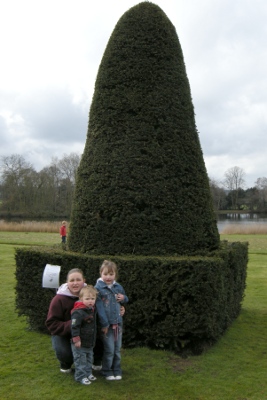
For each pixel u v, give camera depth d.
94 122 5.20
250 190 75.31
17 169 45.72
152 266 4.38
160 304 4.36
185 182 4.94
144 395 3.47
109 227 4.82
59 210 46.91
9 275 9.59
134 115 4.99
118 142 4.95
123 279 4.44
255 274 10.41
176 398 3.44
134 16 5.30
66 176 48.03
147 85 5.04
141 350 4.43
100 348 3.93
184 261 4.30
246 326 5.59
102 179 4.93
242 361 4.28
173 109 5.06
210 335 4.41
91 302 3.54
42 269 4.96
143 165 4.85
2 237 21.94
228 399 3.44
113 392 3.51
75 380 3.69
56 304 3.75
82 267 4.67
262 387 3.68
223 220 51.78
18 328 5.27
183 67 5.40
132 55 5.14
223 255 4.84
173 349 4.43
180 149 4.97
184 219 4.84
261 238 22.78
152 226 4.76
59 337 3.80
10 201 44.94
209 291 4.30
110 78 5.17
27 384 3.65
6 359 4.25
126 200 4.80
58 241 19.67
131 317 4.43
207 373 3.95
